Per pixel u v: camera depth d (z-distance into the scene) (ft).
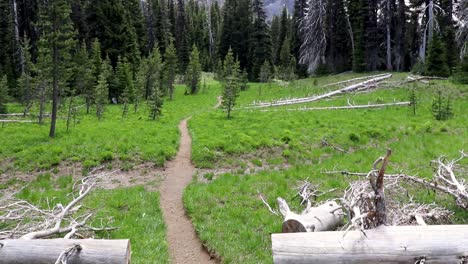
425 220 27.91
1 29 200.23
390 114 84.02
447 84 109.91
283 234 20.77
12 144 64.80
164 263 26.58
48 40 73.97
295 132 68.54
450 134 64.34
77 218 30.71
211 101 145.69
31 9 217.77
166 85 167.73
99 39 205.16
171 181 48.88
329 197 38.17
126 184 48.39
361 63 166.91
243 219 33.40
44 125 87.86
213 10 386.11
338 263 19.22
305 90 137.90
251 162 55.83
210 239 29.50
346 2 183.32
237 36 257.96
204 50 324.39
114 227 31.04
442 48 127.95
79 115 109.09
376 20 169.89
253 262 25.81
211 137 67.41
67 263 20.11
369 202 20.93
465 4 131.85
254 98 133.59
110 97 152.25
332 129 70.03
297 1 225.76
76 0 209.77
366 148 59.41
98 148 61.31
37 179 50.34
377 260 19.06
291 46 233.55
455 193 33.01
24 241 20.97
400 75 140.26
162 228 32.86
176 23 323.57
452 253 18.85
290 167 52.70
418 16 169.27
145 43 273.75
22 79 131.75
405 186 39.55
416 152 54.49
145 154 58.39
